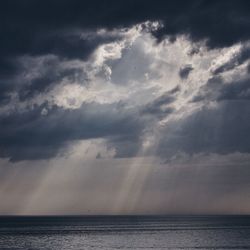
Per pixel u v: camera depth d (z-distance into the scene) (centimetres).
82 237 17925
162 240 16162
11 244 14900
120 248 13600
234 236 17725
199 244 14462
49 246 14288
